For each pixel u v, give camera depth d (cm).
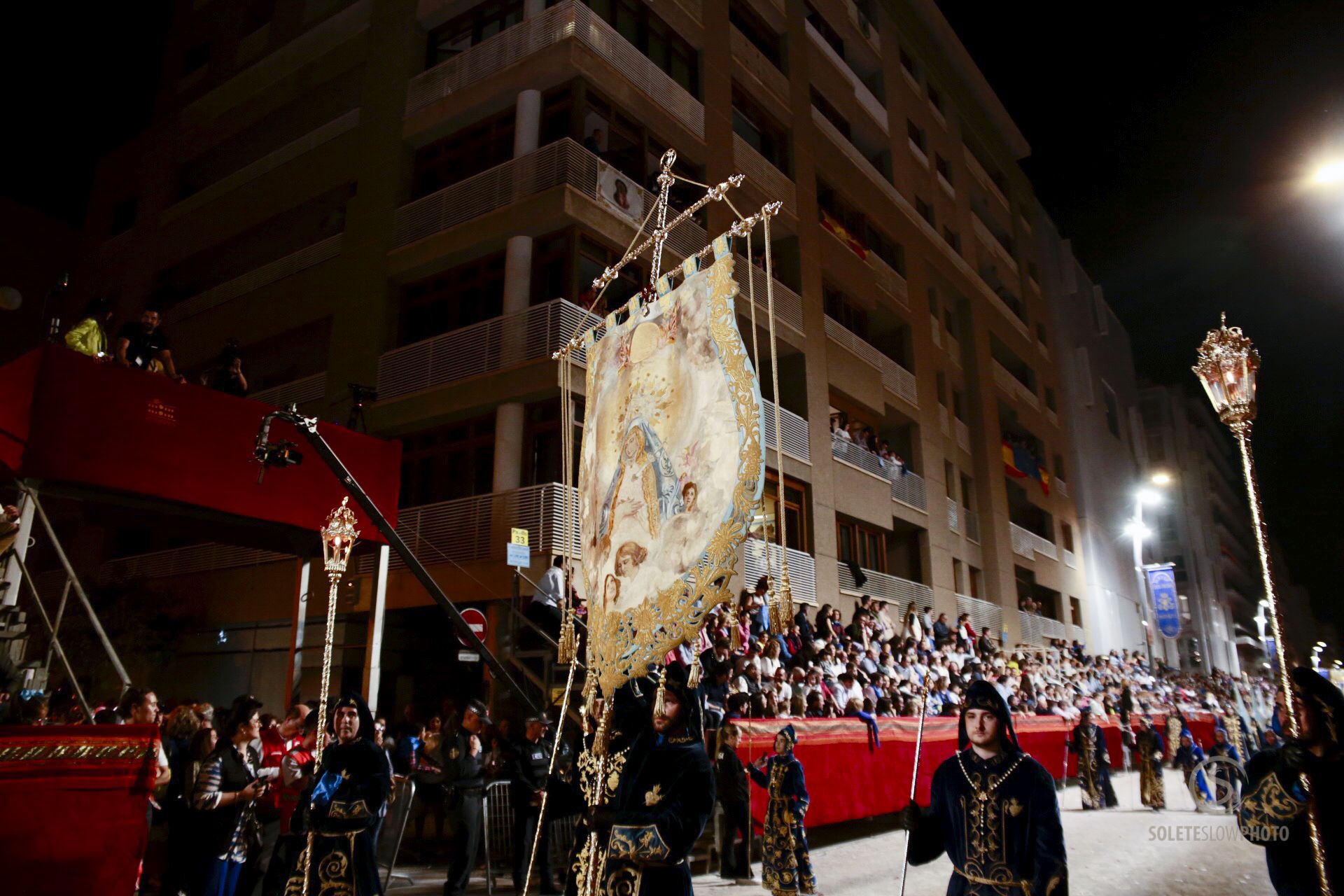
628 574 378
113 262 2588
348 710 560
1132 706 2334
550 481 1609
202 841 621
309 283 2044
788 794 823
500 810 941
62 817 521
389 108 2017
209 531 1119
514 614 1309
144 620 1909
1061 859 374
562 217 1658
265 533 1143
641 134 1917
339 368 1912
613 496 407
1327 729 382
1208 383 439
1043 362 4100
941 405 3033
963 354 3344
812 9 2728
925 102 3384
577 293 1677
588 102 1795
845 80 2788
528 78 1781
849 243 2580
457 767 816
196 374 2259
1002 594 3064
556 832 914
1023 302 4016
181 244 2420
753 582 1836
